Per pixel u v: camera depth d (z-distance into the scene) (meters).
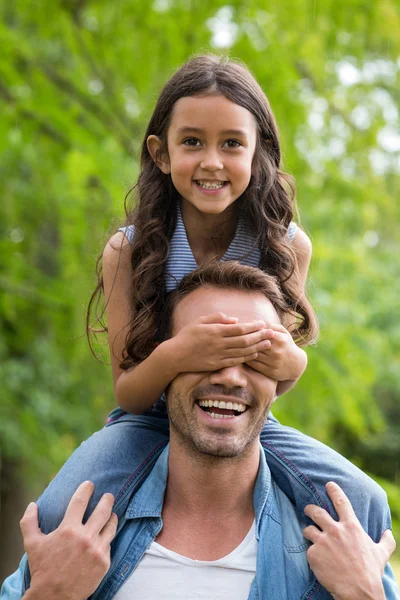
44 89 5.43
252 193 2.53
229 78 2.41
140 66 5.74
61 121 5.29
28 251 6.59
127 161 5.31
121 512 2.22
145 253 2.51
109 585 2.14
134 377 2.27
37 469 6.74
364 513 2.26
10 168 5.98
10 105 5.32
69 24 5.78
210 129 2.36
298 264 2.68
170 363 2.13
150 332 2.37
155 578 2.13
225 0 5.57
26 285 6.09
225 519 2.21
